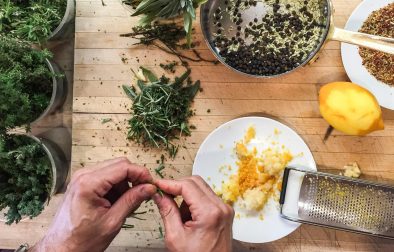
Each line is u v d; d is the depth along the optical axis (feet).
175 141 1.84
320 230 1.81
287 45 1.76
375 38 1.58
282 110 1.82
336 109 1.59
